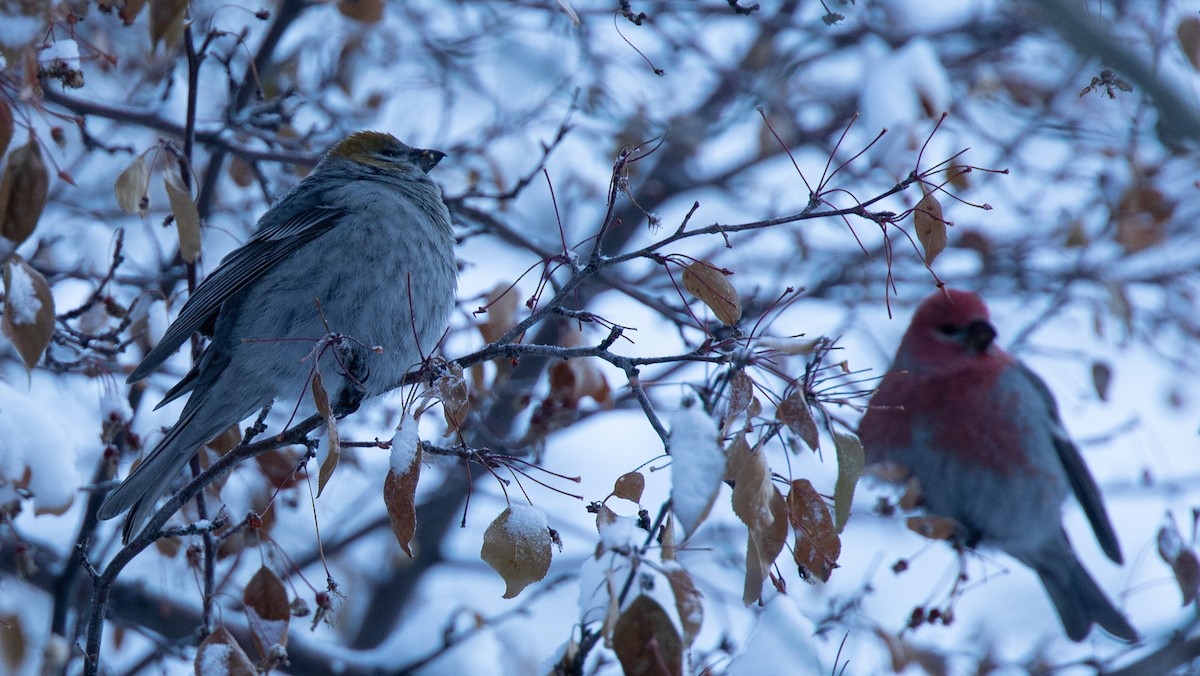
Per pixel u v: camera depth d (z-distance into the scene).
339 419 9.00
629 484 5.80
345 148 10.70
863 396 6.26
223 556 8.53
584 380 9.18
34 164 6.58
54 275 9.91
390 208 9.37
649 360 6.13
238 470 9.03
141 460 8.28
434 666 11.15
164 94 10.70
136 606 10.27
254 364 8.84
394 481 5.84
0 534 9.09
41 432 7.73
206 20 11.30
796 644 6.48
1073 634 12.80
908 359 12.69
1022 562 13.00
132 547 6.85
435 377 6.30
